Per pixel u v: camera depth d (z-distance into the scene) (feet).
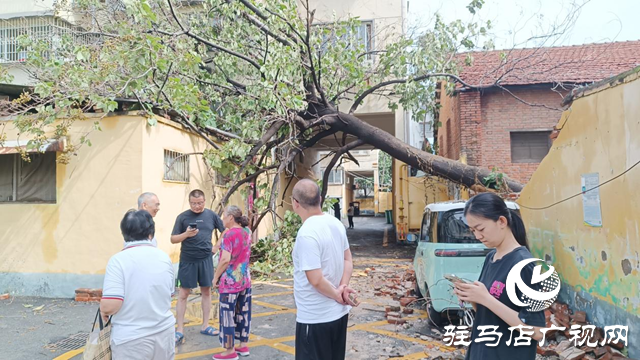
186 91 24.77
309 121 33.53
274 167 33.45
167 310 10.43
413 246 50.26
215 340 18.45
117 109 27.02
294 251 10.50
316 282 9.88
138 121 25.46
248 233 16.63
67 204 25.95
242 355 16.60
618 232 15.23
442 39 33.78
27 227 26.32
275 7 30.19
